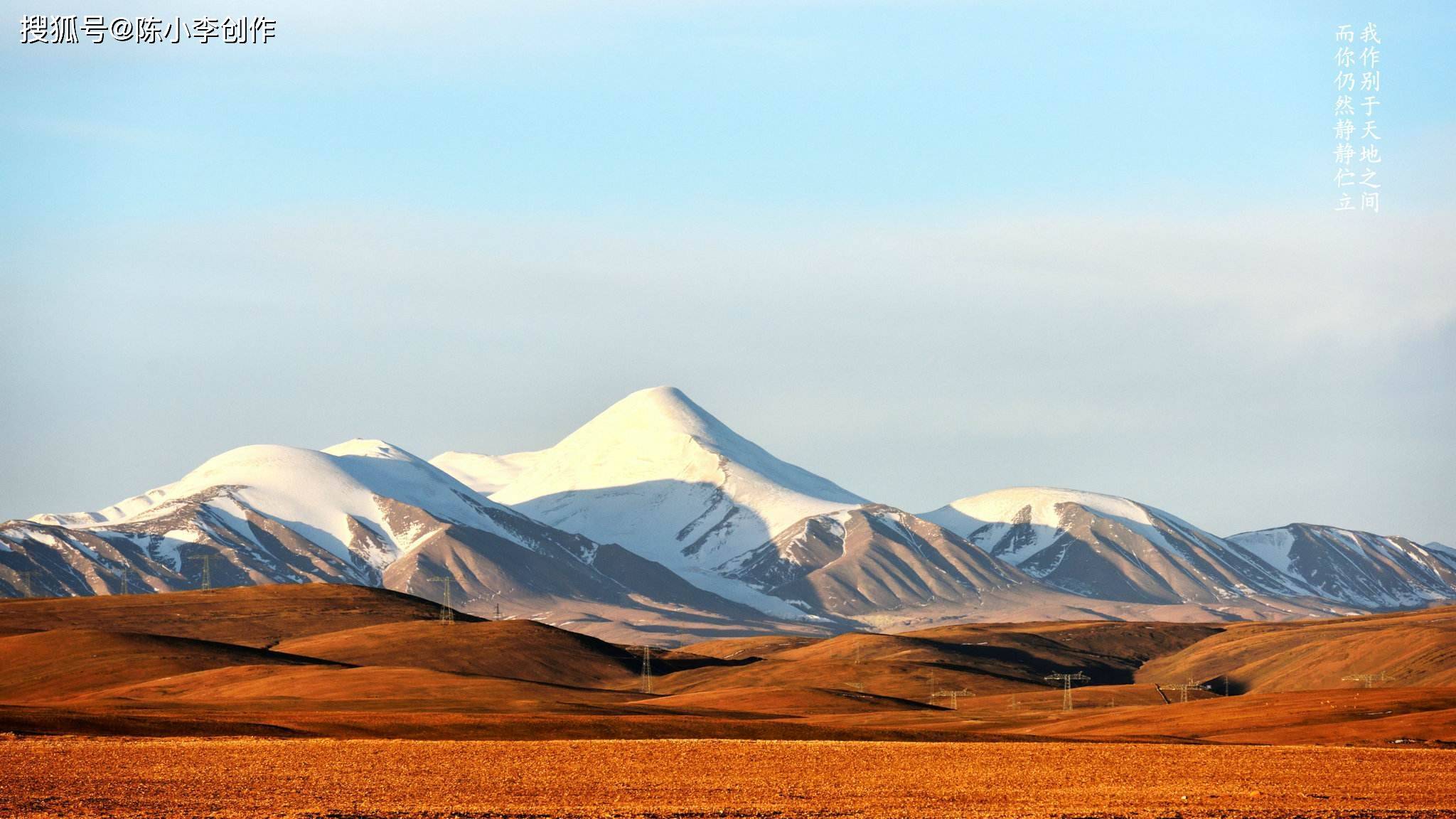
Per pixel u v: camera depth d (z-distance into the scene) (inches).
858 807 6215.6
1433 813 6067.9
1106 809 6186.0
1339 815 6013.8
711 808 6156.5
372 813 5876.0
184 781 6820.9
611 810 6053.2
